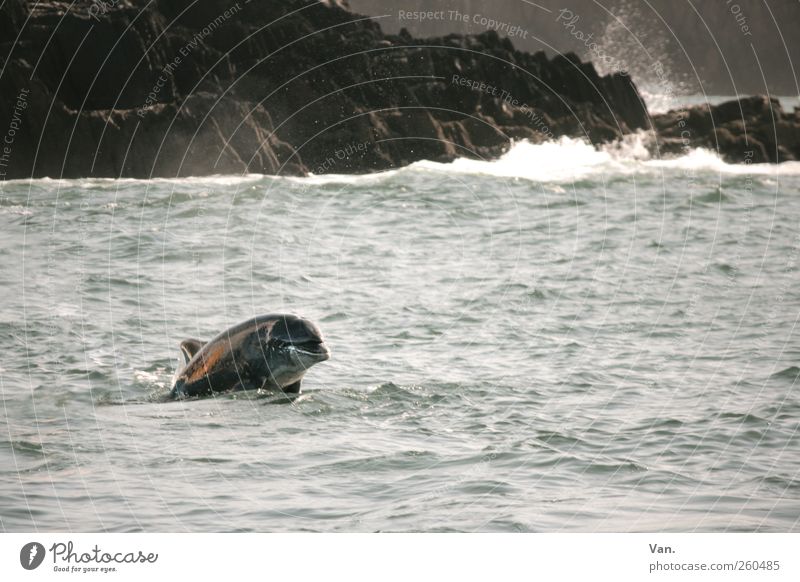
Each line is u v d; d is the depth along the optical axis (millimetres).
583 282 73250
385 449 37312
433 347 54969
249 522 30531
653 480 34594
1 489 32844
